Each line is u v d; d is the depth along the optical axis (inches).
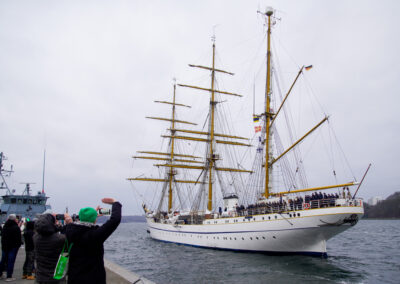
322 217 1268.5
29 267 539.2
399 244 2095.2
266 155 1829.5
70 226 237.9
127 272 544.1
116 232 5098.4
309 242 1369.3
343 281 983.0
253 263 1310.3
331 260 1337.4
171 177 3031.5
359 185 1256.2
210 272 1165.1
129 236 3782.0
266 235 1457.9
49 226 290.0
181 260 1477.6
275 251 1467.8
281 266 1226.0
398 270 1141.7
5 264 539.2
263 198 1804.9
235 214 1753.2
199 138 2719.0
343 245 2133.4
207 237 1846.7
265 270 1162.6
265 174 1835.6
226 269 1210.6
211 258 1496.1
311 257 1382.9
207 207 2372.0
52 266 286.8
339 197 1298.0
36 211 1919.3
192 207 2529.5
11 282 508.4
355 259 1408.7
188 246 2054.6
